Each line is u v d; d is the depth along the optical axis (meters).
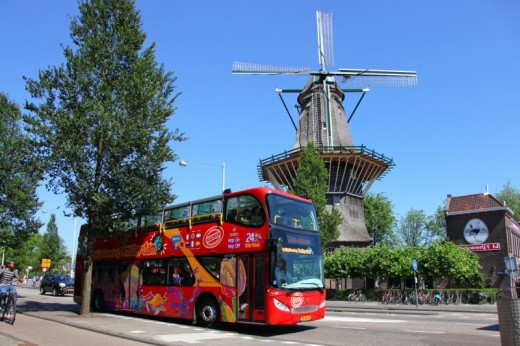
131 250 18.62
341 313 22.28
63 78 17.67
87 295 18.02
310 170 38.28
